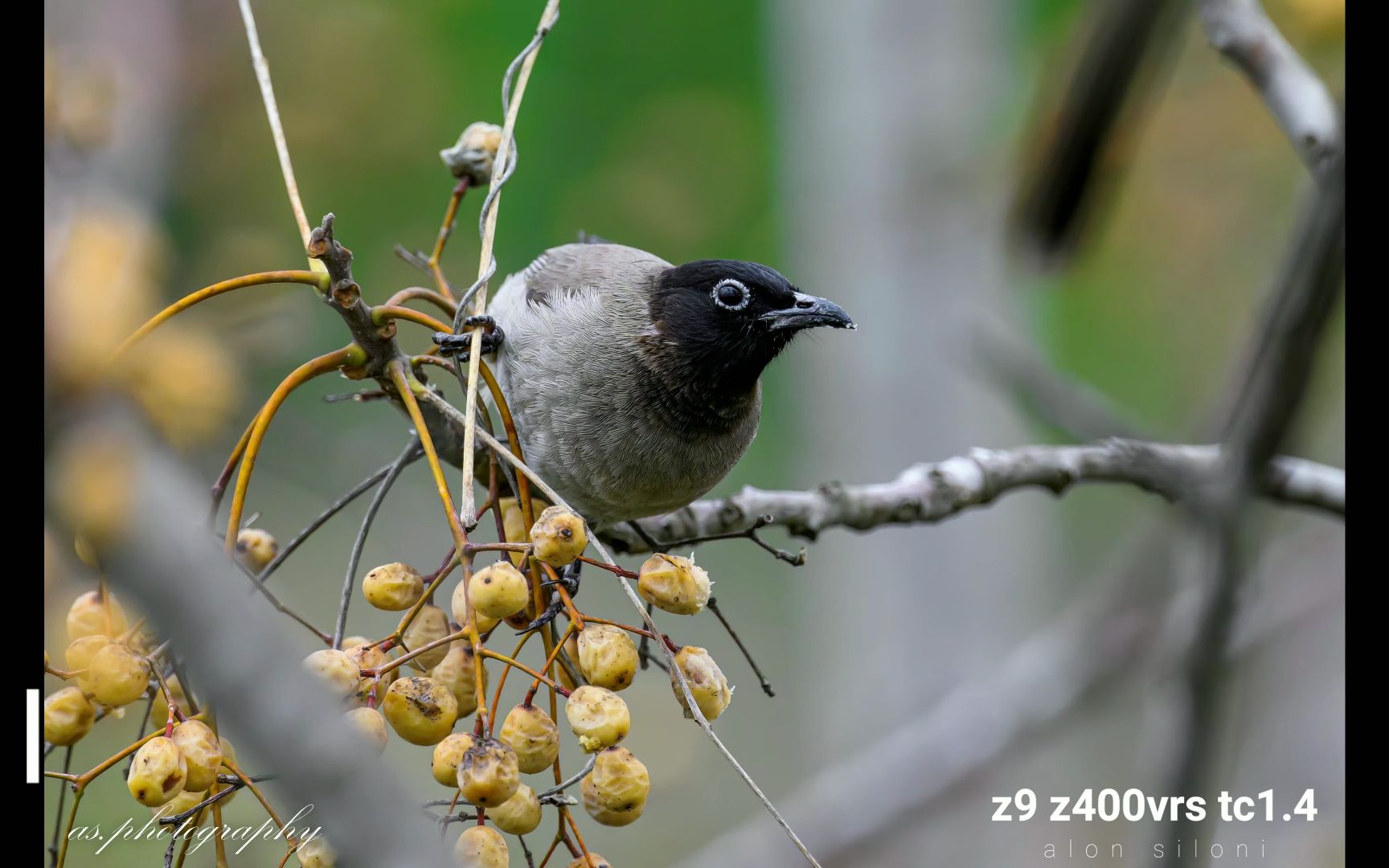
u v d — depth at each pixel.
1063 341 17.38
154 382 3.12
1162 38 6.92
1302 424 8.68
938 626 13.85
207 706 4.83
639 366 8.27
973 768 12.38
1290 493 8.62
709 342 8.34
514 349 8.34
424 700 4.87
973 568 13.87
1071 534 18.80
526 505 5.91
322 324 14.81
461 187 7.54
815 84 14.35
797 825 12.75
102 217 3.18
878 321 13.84
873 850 12.82
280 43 14.91
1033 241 7.55
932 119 13.65
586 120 17.02
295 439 13.48
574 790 11.80
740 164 17.23
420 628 5.40
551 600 5.69
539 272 9.02
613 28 16.86
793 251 15.27
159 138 12.37
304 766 3.24
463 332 7.04
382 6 15.49
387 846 3.31
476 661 4.95
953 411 13.60
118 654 4.84
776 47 16.17
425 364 6.08
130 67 12.02
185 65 13.31
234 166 14.62
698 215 17.25
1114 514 18.80
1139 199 16.12
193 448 3.29
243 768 4.98
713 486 8.89
